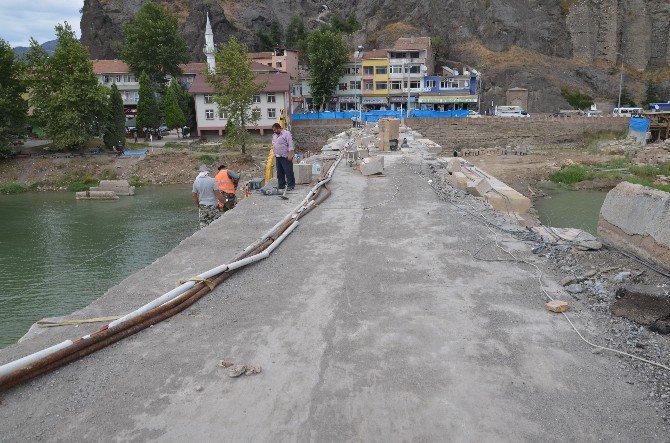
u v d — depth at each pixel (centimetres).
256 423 366
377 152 2298
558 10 9006
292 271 688
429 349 468
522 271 673
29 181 4325
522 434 351
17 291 1791
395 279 649
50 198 3844
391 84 7225
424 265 701
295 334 502
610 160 4572
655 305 514
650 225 673
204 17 8744
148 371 436
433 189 1295
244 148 4872
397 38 8612
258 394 401
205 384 415
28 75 4538
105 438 352
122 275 1961
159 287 618
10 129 4575
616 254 727
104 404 390
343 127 5975
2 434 356
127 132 6088
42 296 1739
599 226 793
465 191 1308
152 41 6912
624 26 9044
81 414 378
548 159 4838
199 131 5916
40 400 396
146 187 4250
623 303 537
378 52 7288
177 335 504
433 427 359
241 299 595
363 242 820
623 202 739
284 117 2386
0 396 400
